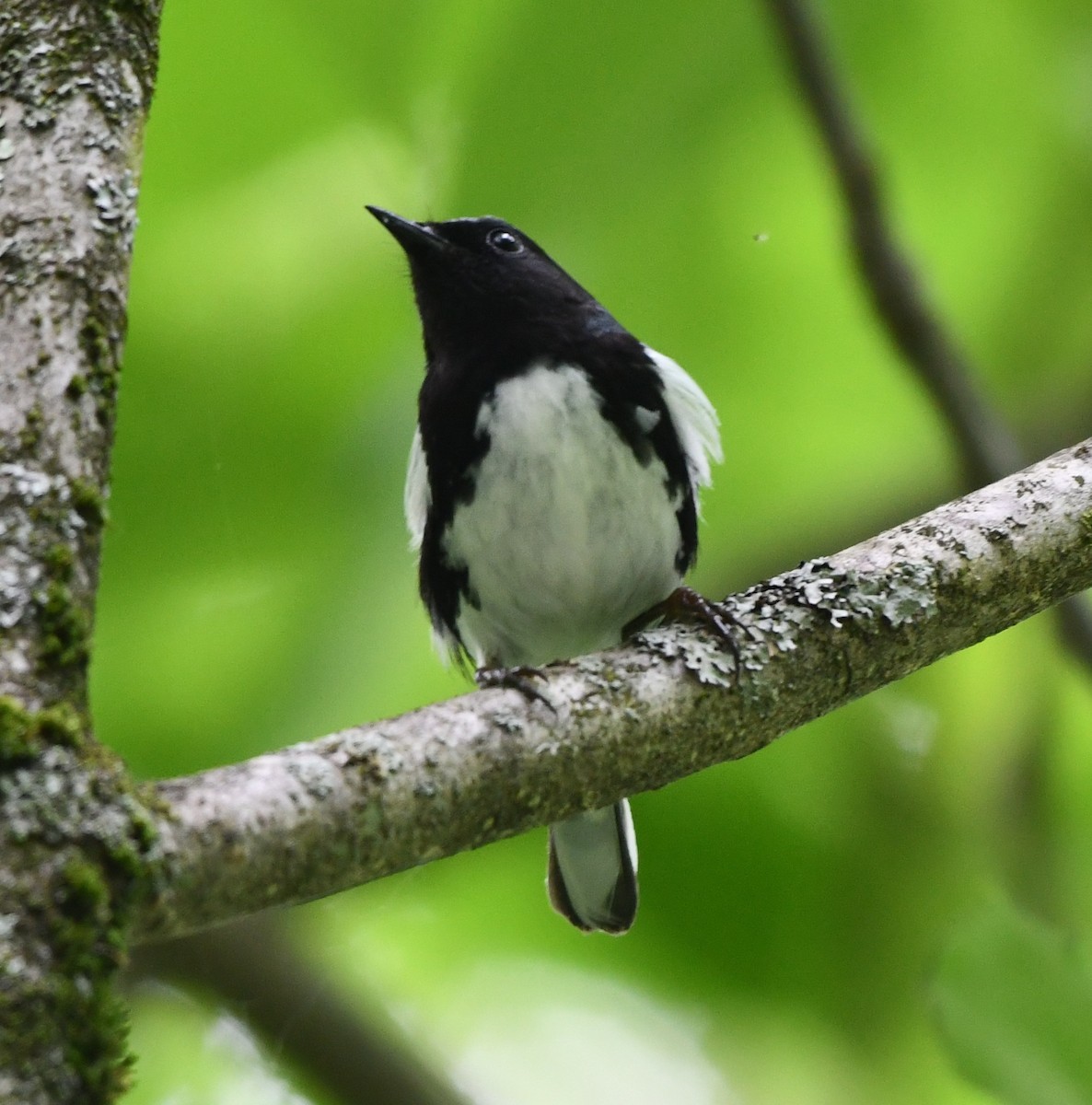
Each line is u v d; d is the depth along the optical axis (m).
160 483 10.40
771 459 11.48
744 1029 11.39
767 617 6.35
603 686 5.89
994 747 11.23
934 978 6.01
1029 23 10.71
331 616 10.09
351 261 10.51
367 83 9.98
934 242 11.45
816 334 11.14
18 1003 3.99
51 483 4.80
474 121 9.95
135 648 10.37
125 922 4.29
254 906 4.71
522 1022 11.62
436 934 11.72
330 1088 9.81
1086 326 11.49
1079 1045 5.85
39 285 5.12
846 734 11.58
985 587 6.55
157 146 10.22
